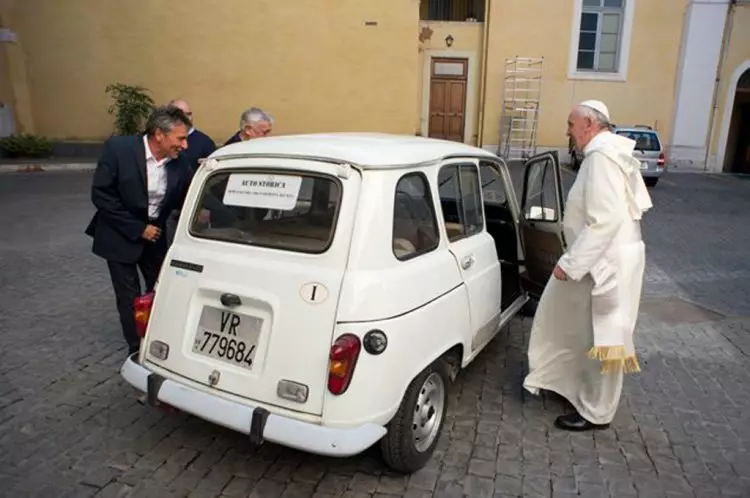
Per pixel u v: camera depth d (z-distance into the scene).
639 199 3.12
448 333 2.97
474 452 3.15
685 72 17.38
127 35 15.54
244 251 2.72
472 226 3.57
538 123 18.06
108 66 15.73
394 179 2.66
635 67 17.59
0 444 3.11
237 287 2.63
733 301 5.84
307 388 2.41
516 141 18.16
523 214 4.34
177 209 4.17
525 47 17.59
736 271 7.01
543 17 17.33
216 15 15.37
